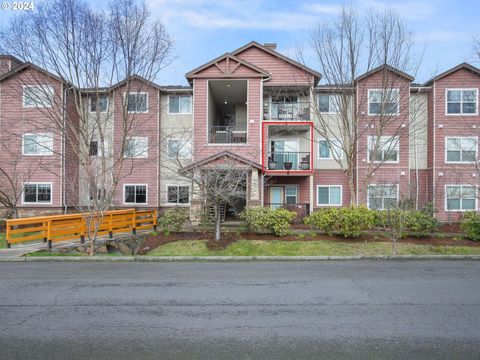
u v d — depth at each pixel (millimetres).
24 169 18328
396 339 4027
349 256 9711
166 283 6805
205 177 11594
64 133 15570
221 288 6398
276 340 4004
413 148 19109
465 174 18297
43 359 3529
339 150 19484
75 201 15648
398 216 11586
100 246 11047
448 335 4145
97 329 4340
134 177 19516
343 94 15734
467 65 18344
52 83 16312
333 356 3596
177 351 3717
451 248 10648
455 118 18500
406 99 16828
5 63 18328
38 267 8500
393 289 6309
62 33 18328
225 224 15086
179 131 18922
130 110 17203
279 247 10750
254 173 16438
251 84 18141
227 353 3670
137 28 16516
